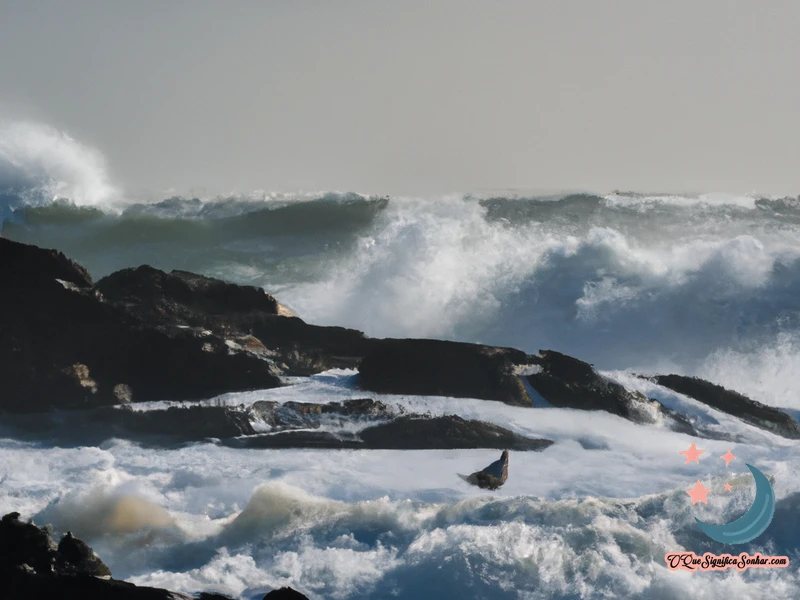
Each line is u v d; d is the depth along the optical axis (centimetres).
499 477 5919
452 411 8106
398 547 5606
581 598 5019
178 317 9125
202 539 5856
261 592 5184
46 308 8588
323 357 9381
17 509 6166
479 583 5131
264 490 6006
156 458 7275
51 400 8181
